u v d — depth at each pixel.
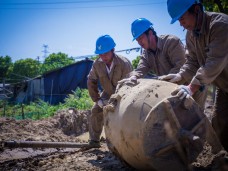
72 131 11.46
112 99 4.07
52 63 57.62
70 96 19.44
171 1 3.82
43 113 16.73
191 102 3.47
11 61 67.94
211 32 3.70
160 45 5.03
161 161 3.41
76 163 5.22
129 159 3.81
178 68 4.86
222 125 4.50
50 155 6.21
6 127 9.27
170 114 3.38
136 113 3.56
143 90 3.71
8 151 6.29
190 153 3.41
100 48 5.74
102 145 6.99
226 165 3.76
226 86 4.14
